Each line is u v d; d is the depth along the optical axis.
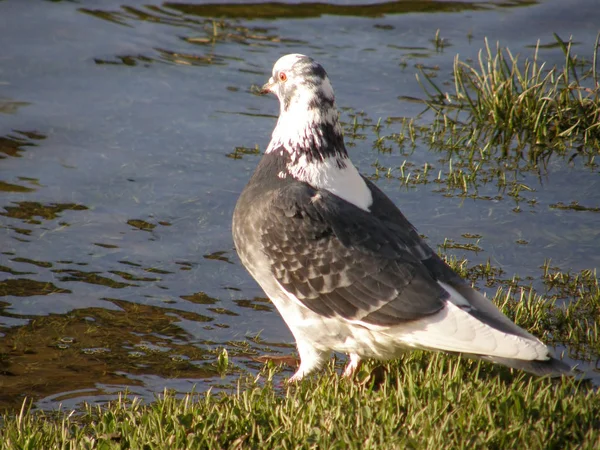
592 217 12.60
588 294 10.54
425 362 8.90
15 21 18.27
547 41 18.62
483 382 8.05
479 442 6.87
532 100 15.35
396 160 14.30
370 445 6.82
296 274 8.40
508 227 12.30
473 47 18.44
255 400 8.00
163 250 11.78
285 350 9.73
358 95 16.58
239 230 8.92
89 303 10.55
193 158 14.10
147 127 14.99
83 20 18.61
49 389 8.80
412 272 8.04
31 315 10.23
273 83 9.22
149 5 19.78
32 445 7.26
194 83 16.58
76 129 14.79
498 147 14.92
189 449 7.00
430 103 16.39
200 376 9.11
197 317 10.35
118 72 16.77
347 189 8.89
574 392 8.05
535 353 7.37
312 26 19.33
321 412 7.54
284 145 9.05
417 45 18.59
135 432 7.27
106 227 12.24
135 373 9.15
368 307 8.10
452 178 13.64
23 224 12.17
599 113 15.34
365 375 8.62
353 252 8.20
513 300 10.26
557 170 14.12
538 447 6.86
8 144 14.21
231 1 20.34
